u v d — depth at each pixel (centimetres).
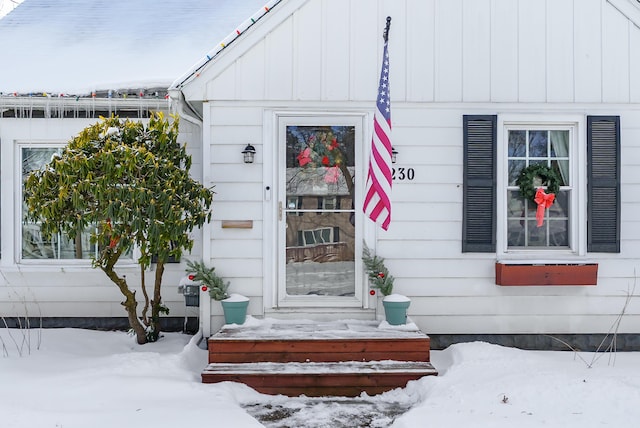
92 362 551
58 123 717
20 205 720
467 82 641
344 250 638
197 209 584
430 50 640
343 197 641
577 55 644
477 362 541
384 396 510
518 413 427
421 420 418
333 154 640
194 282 663
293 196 640
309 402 498
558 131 657
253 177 634
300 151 640
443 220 639
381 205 570
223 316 630
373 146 575
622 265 645
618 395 444
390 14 639
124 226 555
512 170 657
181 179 571
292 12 631
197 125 702
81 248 726
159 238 558
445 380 502
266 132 634
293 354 545
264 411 473
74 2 891
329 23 634
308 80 633
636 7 640
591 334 642
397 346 547
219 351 542
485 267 641
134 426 398
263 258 632
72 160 542
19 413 413
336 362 544
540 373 498
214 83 631
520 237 658
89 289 723
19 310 718
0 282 716
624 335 643
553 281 622
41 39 814
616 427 400
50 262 721
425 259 638
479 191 639
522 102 643
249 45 630
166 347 623
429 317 638
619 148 641
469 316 639
